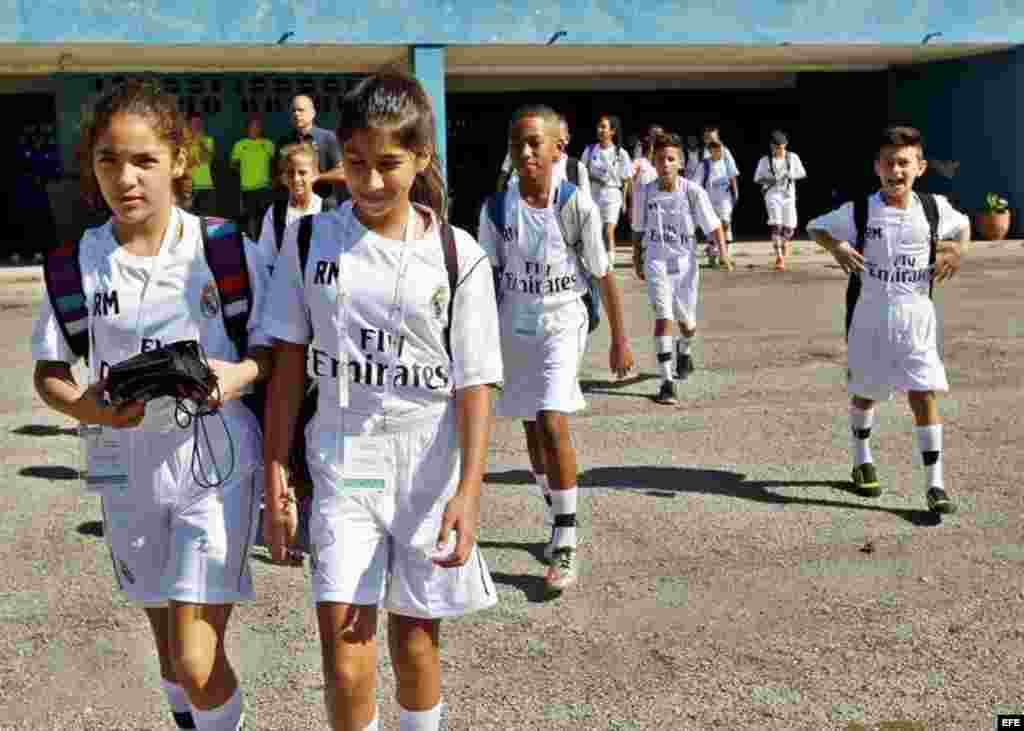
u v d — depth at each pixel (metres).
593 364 9.90
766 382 9.01
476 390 2.88
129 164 2.82
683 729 3.68
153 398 2.78
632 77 23.53
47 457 7.07
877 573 5.00
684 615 4.59
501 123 24.45
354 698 2.81
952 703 3.82
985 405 8.05
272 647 4.35
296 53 17.67
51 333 2.93
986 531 5.51
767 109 25.61
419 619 2.97
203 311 2.96
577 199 4.93
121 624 4.61
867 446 6.13
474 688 3.99
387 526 2.89
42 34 15.59
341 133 2.76
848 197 24.77
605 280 5.12
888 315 5.74
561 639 4.39
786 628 4.45
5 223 21.94
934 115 22.56
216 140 19.62
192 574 2.88
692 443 7.22
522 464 6.90
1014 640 4.30
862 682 3.99
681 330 9.16
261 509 3.03
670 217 8.62
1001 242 20.00
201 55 17.67
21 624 4.60
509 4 17.39
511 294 5.00
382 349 2.82
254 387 3.07
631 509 5.92
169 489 2.94
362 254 2.81
